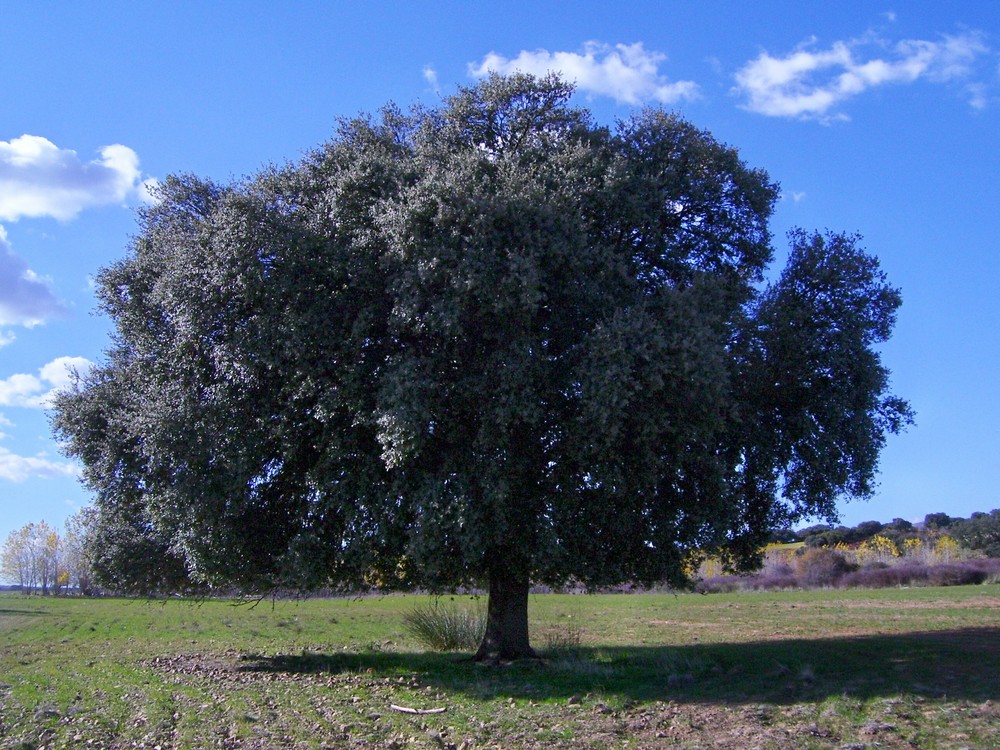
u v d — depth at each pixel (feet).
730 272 60.90
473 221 47.67
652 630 86.74
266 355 51.39
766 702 40.40
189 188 71.31
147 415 57.52
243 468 54.49
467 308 48.21
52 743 38.55
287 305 52.80
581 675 52.60
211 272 53.21
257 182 59.16
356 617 131.34
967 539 205.98
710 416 47.93
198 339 55.67
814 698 40.34
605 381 44.93
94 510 75.20
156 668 69.31
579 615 113.50
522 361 47.78
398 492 50.75
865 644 59.57
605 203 54.13
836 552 182.39
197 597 85.25
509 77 61.46
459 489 48.32
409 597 189.26
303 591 63.52
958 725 32.99
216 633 108.17
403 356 49.55
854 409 55.83
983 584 144.66
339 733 38.32
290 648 84.94
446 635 75.61
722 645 67.51
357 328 50.55
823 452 55.36
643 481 50.60
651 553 53.67
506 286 46.03
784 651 58.75
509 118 61.00
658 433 48.08
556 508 50.88
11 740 39.11
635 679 50.67
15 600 246.06
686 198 59.11
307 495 56.70
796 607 111.96
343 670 63.10
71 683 60.39
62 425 71.36
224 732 39.32
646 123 60.59
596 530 53.16
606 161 57.26
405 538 52.80
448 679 54.29
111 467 67.62
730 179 60.54
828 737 33.30
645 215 55.42
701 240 61.62
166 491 58.44
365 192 54.60
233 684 56.65
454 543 49.93
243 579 60.23
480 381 48.80
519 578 58.03
